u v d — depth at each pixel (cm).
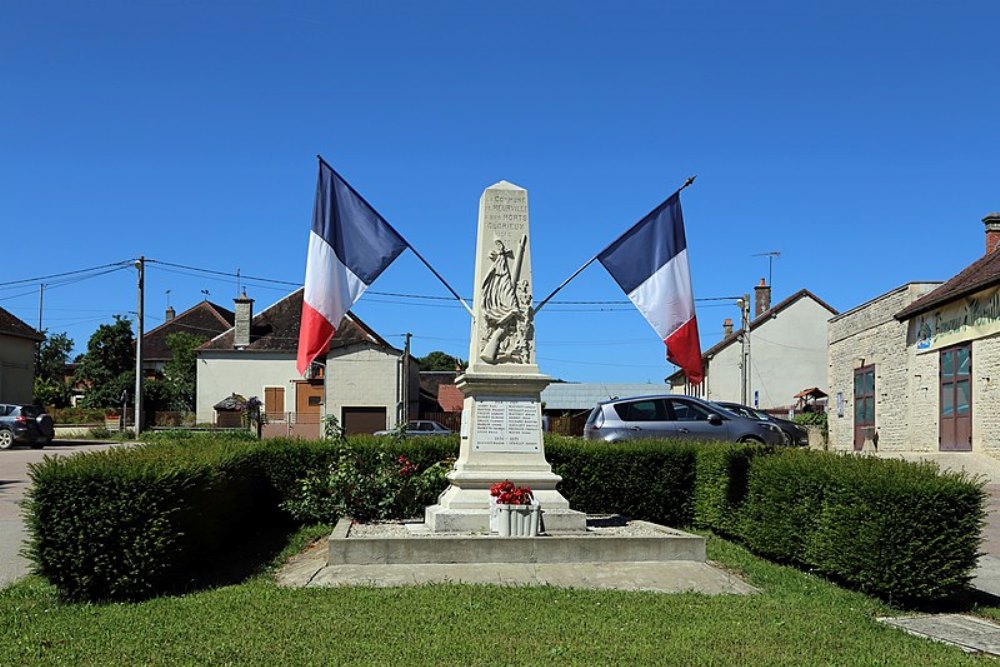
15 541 1325
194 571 1079
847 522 980
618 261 1341
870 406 3453
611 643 744
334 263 1284
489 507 1185
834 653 731
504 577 1017
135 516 942
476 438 1261
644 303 1343
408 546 1069
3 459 3047
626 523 1363
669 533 1217
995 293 2489
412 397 5781
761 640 761
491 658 696
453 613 831
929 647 762
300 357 1266
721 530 1398
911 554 922
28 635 771
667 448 1579
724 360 5212
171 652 708
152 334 7006
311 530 1387
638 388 7388
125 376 6278
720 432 2159
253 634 760
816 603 916
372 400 5194
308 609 846
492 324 1289
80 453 1059
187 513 1012
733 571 1091
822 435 3950
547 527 1227
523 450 1265
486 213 1318
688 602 901
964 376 2686
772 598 938
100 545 927
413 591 925
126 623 812
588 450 1576
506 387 1268
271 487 1483
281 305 6203
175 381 6306
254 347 5834
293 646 724
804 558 1079
